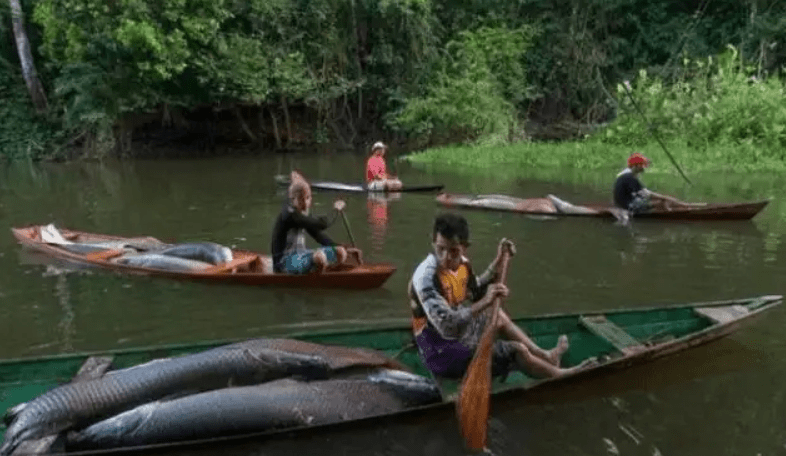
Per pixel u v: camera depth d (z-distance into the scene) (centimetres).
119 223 991
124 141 1970
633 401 427
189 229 939
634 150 1678
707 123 1702
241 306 612
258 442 378
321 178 1480
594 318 516
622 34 2405
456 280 421
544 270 709
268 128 2109
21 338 544
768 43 2072
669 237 844
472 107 1998
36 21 1841
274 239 671
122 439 364
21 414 375
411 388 411
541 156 1650
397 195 1179
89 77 1828
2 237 884
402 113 2069
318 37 2073
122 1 1719
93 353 447
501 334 439
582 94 2350
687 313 528
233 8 1964
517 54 2178
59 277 696
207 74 1884
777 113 1641
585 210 967
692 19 2314
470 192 1209
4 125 1998
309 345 437
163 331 557
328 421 386
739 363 478
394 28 2138
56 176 1561
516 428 398
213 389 406
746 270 702
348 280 653
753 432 389
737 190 1180
